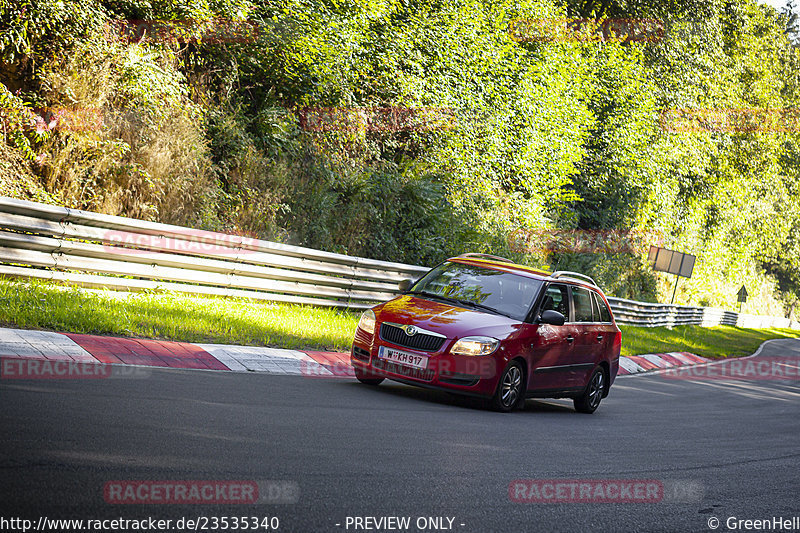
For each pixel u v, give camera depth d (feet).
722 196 423.23
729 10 408.87
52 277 88.02
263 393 65.00
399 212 162.30
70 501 33.01
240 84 142.31
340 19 157.79
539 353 81.10
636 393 119.96
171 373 65.92
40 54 110.11
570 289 90.58
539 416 81.35
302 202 137.90
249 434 49.75
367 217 150.71
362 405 67.92
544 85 233.76
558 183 238.48
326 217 139.54
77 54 111.04
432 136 179.83
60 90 107.96
